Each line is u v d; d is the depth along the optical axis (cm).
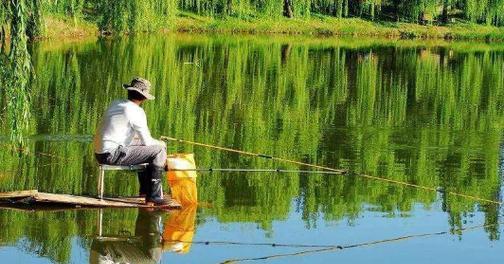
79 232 1583
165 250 1502
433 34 11294
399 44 9525
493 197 1994
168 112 3341
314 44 8744
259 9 10762
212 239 1577
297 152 2523
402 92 4531
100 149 1761
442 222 1747
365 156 2492
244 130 2959
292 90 4425
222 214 1747
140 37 7956
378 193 1994
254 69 5559
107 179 2017
